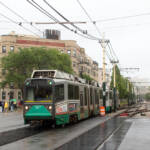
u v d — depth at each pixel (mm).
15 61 46156
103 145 9945
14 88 60062
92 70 89312
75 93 18922
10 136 12648
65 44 68938
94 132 14008
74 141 10891
